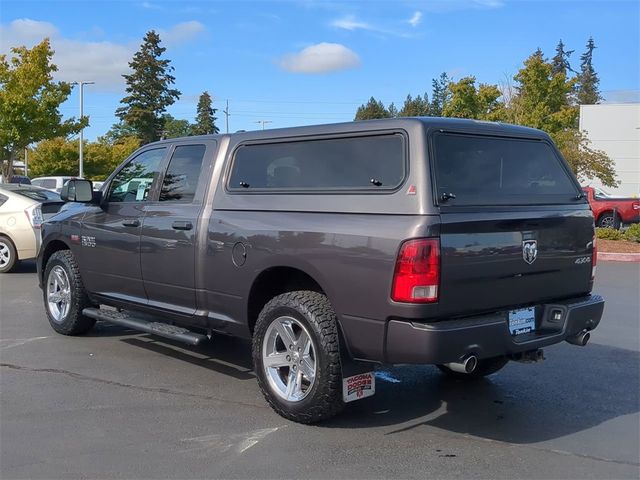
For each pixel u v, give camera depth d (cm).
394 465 413
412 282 405
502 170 479
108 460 416
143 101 6328
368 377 464
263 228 493
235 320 529
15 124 2380
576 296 516
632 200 2223
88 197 654
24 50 2378
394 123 446
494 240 440
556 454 434
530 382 596
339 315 445
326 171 477
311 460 419
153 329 598
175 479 391
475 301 432
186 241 557
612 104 4038
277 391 486
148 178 626
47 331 762
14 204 1212
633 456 432
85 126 2611
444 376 614
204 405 520
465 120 470
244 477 394
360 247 429
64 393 546
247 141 539
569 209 504
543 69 2617
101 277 668
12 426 472
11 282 1112
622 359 675
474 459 424
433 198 416
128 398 536
